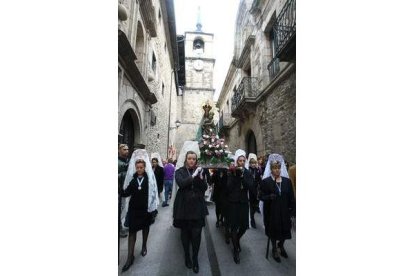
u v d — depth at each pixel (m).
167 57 11.90
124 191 2.56
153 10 6.70
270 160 2.80
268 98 6.49
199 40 22.75
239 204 2.79
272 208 2.66
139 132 6.09
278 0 5.89
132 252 2.49
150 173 2.68
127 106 5.02
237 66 10.22
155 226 3.82
